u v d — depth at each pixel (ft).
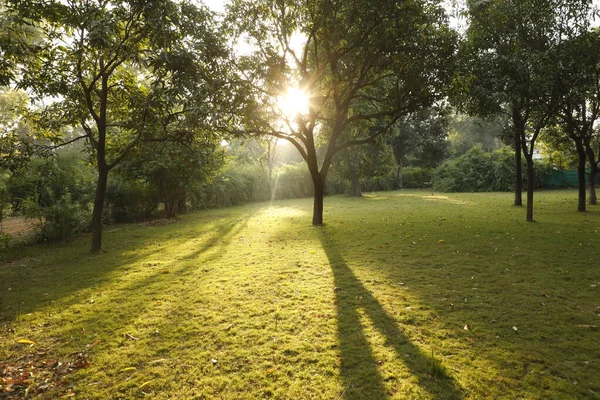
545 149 60.80
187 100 24.06
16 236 32.48
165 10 23.27
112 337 12.44
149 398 8.93
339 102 38.27
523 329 11.94
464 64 29.68
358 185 88.07
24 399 8.96
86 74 27.61
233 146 101.71
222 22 32.65
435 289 16.19
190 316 14.07
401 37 29.71
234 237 33.24
